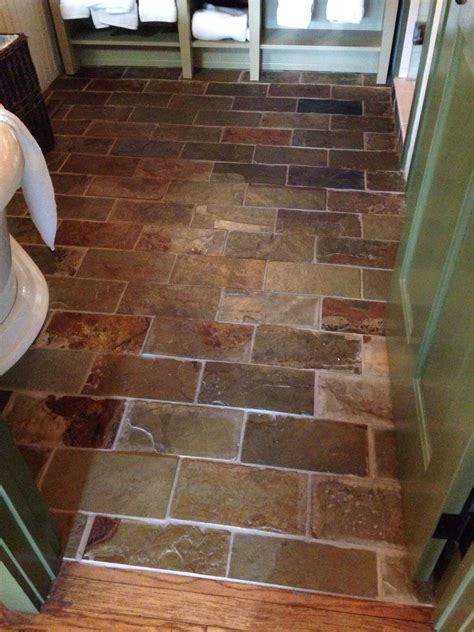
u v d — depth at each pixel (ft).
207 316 5.72
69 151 8.36
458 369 2.91
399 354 4.61
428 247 3.88
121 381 5.10
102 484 4.35
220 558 3.92
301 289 6.00
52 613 3.68
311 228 6.82
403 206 7.13
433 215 3.80
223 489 4.30
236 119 9.03
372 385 5.02
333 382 5.06
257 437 4.64
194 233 6.77
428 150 4.08
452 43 3.60
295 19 9.32
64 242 6.67
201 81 10.19
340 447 4.56
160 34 10.32
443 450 3.08
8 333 5.17
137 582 3.82
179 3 9.37
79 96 9.82
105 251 6.54
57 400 4.96
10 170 3.59
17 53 7.30
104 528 4.09
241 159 8.08
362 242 6.58
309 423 4.74
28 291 5.48
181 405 4.90
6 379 5.13
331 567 3.86
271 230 6.80
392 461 4.45
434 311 3.51
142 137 8.64
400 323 4.66
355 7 9.06
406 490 4.01
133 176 7.79
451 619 3.29
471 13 3.14
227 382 5.08
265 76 10.27
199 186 7.56
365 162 7.96
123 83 10.18
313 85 9.94
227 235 6.73
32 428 4.74
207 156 8.16
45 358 5.32
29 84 7.63
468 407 2.66
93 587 3.80
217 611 3.68
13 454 3.19
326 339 5.45
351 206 7.15
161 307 5.83
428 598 3.70
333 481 4.34
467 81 3.19
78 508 4.21
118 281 6.14
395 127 8.54
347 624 3.60
